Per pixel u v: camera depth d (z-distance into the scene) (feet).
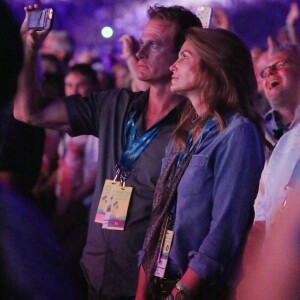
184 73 8.80
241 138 8.28
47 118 10.71
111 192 10.13
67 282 4.25
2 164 13.44
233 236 8.16
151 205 9.86
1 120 3.91
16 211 4.10
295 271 3.37
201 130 8.71
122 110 10.48
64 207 15.08
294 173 4.04
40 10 10.26
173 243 8.59
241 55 8.77
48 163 15.11
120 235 9.93
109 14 15.66
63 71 15.62
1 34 3.60
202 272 8.10
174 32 10.12
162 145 9.96
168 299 8.38
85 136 15.25
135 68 14.90
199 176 8.43
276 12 13.39
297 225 3.46
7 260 3.95
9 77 3.66
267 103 12.36
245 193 8.20
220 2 13.91
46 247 4.13
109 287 10.00
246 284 3.59
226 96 8.63
